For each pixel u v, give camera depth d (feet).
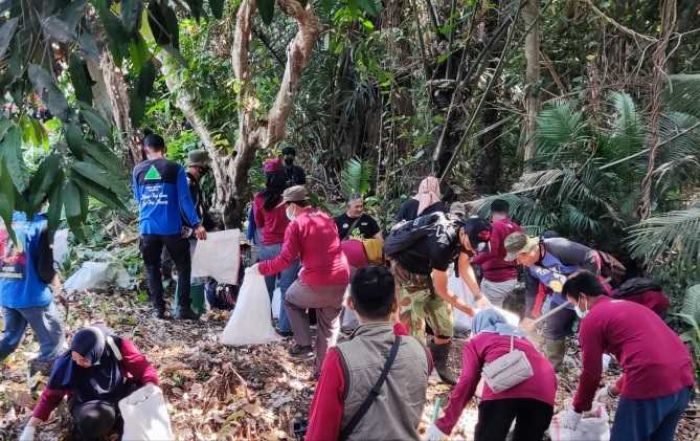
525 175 24.62
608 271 15.30
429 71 28.25
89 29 7.23
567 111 24.68
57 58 7.34
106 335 12.32
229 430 13.48
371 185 30.99
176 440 13.03
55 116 6.51
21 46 6.76
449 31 25.52
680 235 18.75
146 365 12.54
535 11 27.12
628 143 23.39
